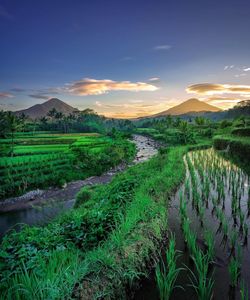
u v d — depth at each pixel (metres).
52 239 5.34
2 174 31.73
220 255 5.68
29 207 22.55
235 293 4.42
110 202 8.70
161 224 6.91
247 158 19.58
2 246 5.01
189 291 4.53
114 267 4.39
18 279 3.80
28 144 67.31
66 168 35.03
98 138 87.38
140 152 54.00
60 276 3.61
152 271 5.16
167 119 101.81
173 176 13.61
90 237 5.49
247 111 128.38
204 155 24.45
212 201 9.19
